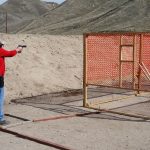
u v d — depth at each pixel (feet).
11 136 26.50
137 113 33.53
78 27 191.93
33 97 41.60
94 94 43.47
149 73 40.04
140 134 26.86
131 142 24.98
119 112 33.53
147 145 24.36
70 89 46.78
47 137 26.00
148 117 31.53
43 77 47.88
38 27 233.55
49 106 36.68
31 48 55.06
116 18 188.34
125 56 43.88
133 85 41.45
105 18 194.39
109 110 34.27
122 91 45.16
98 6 238.27
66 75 51.01
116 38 43.73
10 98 39.91
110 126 29.07
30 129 28.07
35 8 492.95
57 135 26.50
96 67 40.50
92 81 40.16
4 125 28.86
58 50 58.23
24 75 46.50
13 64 48.14
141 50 39.88
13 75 45.47
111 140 25.39
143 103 38.32
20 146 24.20
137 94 42.32
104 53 41.93
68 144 24.44
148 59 44.52
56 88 46.09
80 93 44.37
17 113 33.45
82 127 28.71
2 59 28.50
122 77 44.27
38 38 59.88
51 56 55.31
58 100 39.93
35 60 51.85
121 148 23.71
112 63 42.91
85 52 35.68
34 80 46.26
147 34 39.09
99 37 41.78
